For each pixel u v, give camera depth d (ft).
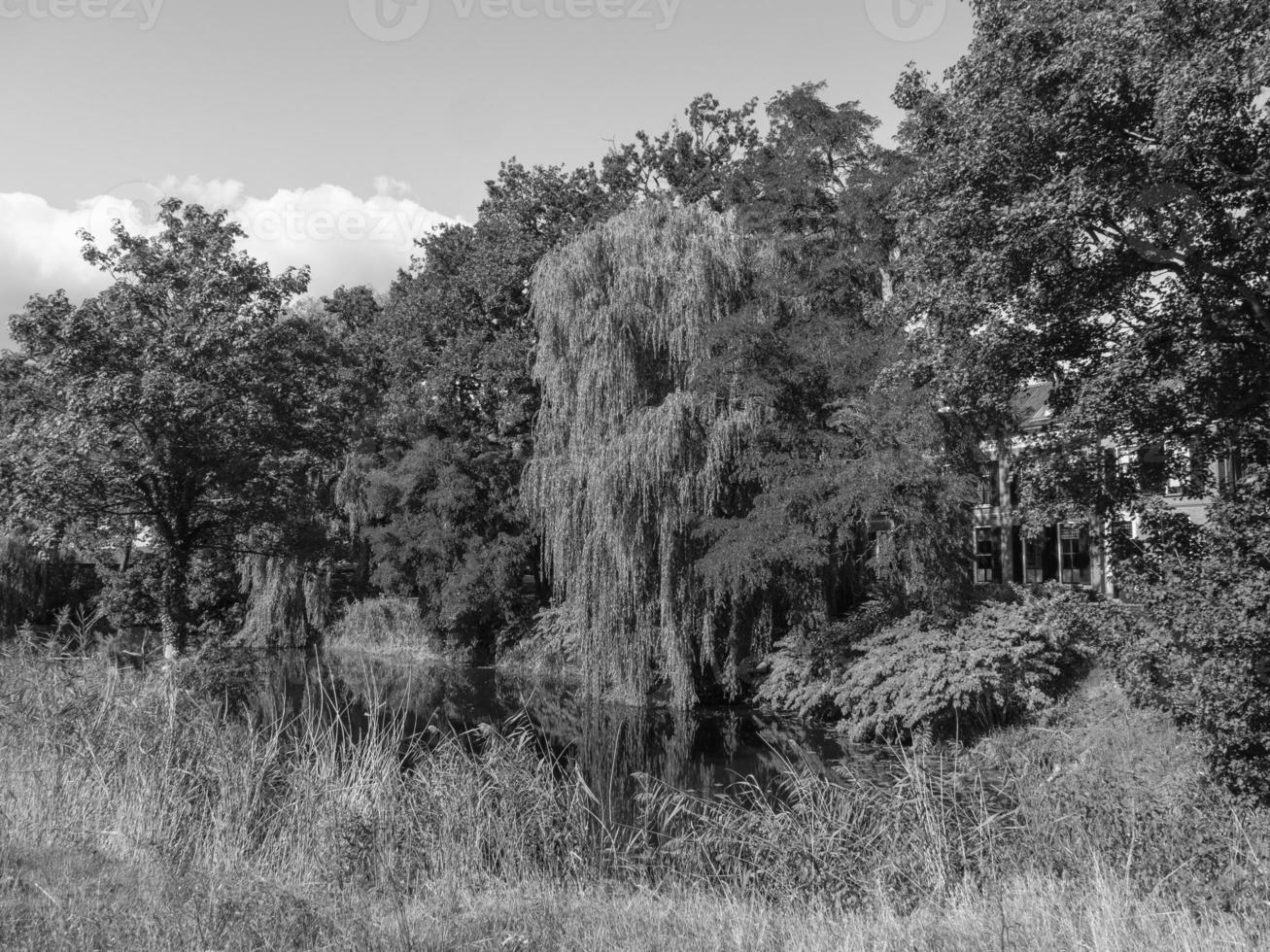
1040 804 27.50
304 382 71.31
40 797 26.81
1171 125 36.37
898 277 64.49
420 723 61.16
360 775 29.86
